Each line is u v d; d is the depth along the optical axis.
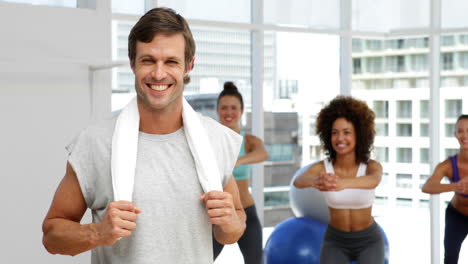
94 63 2.85
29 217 2.78
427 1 4.08
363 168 2.97
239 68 3.87
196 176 1.22
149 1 3.47
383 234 3.39
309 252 3.32
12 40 2.69
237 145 1.31
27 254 2.78
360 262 2.86
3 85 2.67
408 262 3.90
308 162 4.12
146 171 1.20
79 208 1.24
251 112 3.94
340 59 4.21
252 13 3.90
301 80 4.07
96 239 1.11
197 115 1.31
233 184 1.35
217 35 3.77
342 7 4.15
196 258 1.21
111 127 1.23
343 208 2.86
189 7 3.69
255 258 3.25
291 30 3.79
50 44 2.79
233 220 1.20
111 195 1.20
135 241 1.18
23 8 2.71
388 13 4.15
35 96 2.76
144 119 1.23
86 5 3.01
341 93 4.22
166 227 1.19
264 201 3.99
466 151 3.18
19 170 2.74
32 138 2.76
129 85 3.39
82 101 2.89
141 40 1.13
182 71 1.17
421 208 4.18
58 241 1.15
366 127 2.94
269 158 3.97
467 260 3.77
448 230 3.29
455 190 2.99
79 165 1.20
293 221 3.54
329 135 3.01
